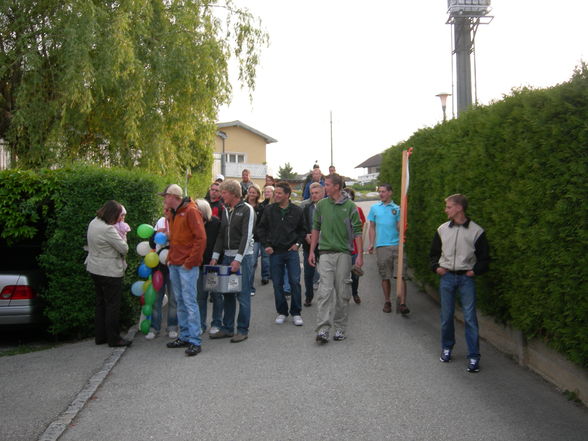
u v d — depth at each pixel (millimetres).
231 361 6273
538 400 4902
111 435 4316
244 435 4266
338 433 4270
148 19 14031
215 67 14766
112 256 7023
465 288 5848
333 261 7027
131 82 13227
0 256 8102
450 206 5863
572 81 4555
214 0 16156
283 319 8148
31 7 12789
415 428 4336
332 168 14023
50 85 12938
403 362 6102
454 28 14438
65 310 7555
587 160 4297
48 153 12562
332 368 5910
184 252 6715
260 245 11125
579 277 4457
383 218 8625
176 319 7551
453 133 7707
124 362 6387
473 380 5469
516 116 5488
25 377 5883
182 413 4738
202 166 25266
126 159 14195
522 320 5574
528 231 5242
